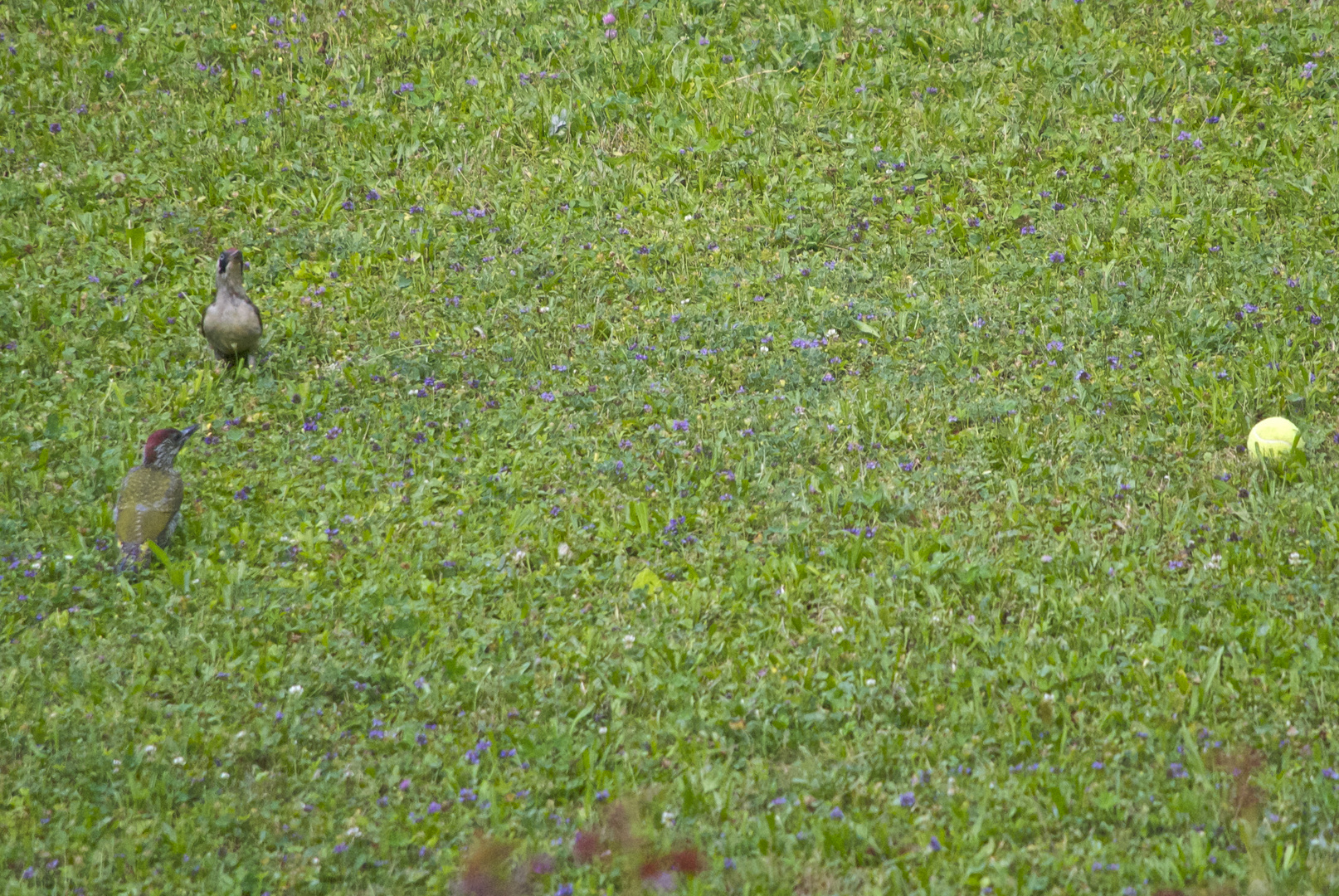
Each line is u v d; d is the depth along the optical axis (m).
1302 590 10.29
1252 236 16.16
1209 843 7.86
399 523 11.39
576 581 10.67
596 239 16.53
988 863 7.70
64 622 10.01
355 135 18.36
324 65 19.92
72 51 19.84
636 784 8.55
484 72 19.83
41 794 8.37
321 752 8.89
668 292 15.49
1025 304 15.05
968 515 11.53
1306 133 18.12
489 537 11.18
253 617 10.08
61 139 17.95
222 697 9.31
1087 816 8.09
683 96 19.23
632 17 20.98
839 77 19.67
